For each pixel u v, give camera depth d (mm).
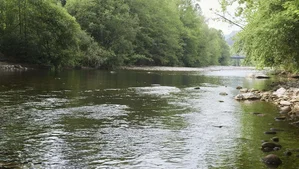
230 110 11258
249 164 5438
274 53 17531
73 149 6027
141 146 6379
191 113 10430
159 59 64000
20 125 7793
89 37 39906
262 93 16328
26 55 31422
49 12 31047
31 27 31516
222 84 23000
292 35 16094
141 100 13102
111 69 41375
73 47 32906
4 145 6125
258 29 17109
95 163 5305
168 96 14836
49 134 7035
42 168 4980
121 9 49875
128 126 8148
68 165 5164
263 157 5703
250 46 18906
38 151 5828
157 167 5203
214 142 6848
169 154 5918
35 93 13711
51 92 14281
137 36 57219
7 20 31016
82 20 44844
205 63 83188
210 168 5215
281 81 26641
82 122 8406
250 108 11797
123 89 16938
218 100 13906
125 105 11578
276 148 6359
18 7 30844
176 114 10148
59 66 33312
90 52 39062
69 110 10062
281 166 5344
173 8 72500
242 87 20812
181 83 22906
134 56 52812
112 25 46625
